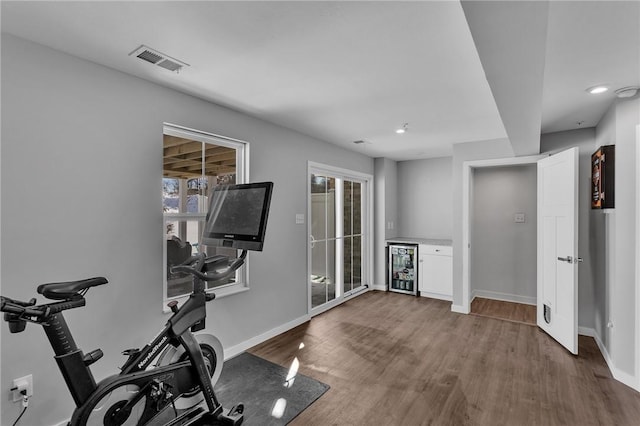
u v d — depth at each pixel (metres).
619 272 2.55
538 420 2.06
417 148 4.78
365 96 2.66
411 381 2.54
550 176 3.43
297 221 3.81
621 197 2.54
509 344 3.26
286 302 3.65
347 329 3.70
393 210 5.91
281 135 3.57
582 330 3.54
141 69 2.17
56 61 1.91
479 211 5.10
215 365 2.30
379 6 1.49
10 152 1.75
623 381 2.50
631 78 2.24
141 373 1.75
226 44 1.84
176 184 2.63
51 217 1.89
